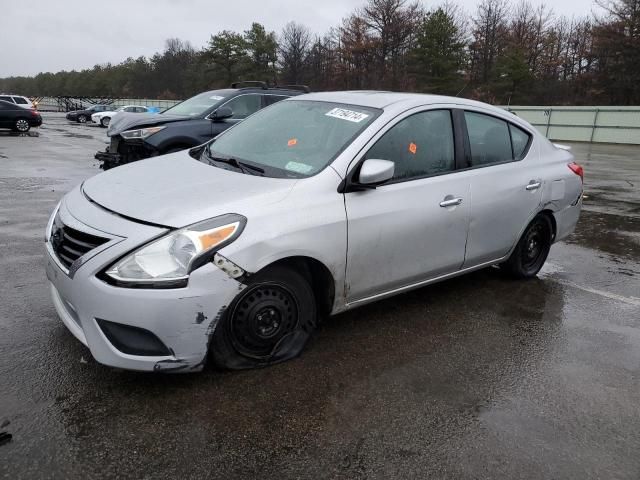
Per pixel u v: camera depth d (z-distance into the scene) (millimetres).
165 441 2453
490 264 4496
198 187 3092
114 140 8172
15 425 2498
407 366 3271
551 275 5250
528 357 3482
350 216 3238
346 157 3344
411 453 2482
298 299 3154
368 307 4156
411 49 51219
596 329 3984
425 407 2850
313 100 4188
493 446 2562
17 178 10125
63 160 13539
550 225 4961
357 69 57688
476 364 3348
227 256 2707
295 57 67750
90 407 2668
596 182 12734
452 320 4000
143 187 3145
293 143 3664
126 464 2299
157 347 2654
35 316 3654
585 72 47625
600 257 6047
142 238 2627
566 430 2723
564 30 54219
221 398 2799
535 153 4742
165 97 84188
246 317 2961
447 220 3844
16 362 3037
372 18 56906
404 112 3738
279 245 2896
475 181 4074
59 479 2193
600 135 29625
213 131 8117
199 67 74812
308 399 2848
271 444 2480
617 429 2752
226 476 2268
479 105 4375
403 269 3652
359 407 2811
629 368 3410
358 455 2447
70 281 2695
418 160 3762
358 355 3369
